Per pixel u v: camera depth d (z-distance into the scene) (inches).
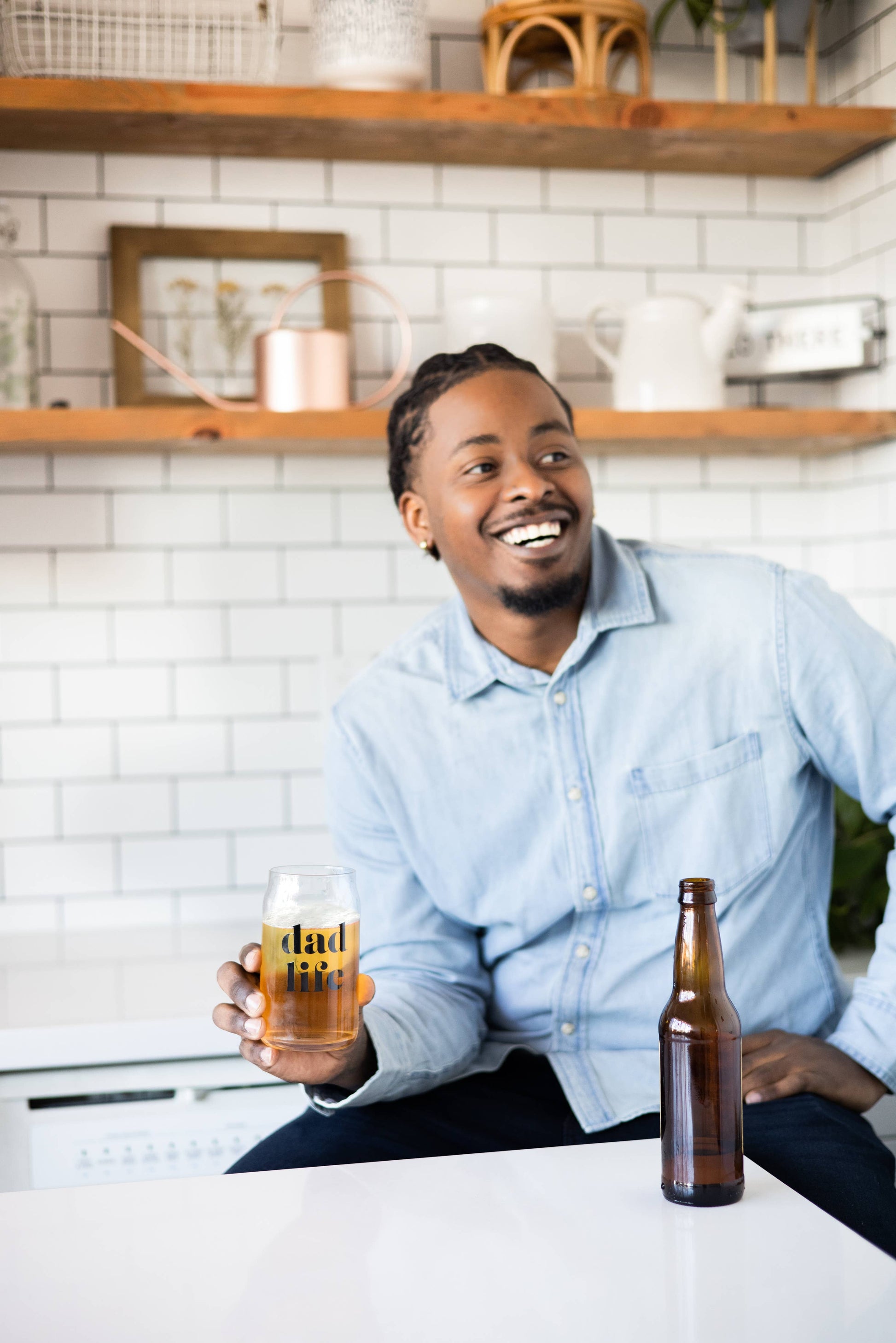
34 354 83.6
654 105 85.1
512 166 94.7
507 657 59.1
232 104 80.6
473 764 58.8
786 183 98.7
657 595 59.4
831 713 57.0
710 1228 35.0
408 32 82.5
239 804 93.3
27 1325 30.2
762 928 57.1
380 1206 37.0
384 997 54.8
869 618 94.5
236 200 91.4
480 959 61.7
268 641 93.4
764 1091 50.2
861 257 94.1
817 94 98.0
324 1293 31.5
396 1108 54.3
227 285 90.4
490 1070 58.2
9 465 90.0
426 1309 30.6
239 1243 34.6
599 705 57.8
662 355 86.5
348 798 61.1
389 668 61.7
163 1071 70.6
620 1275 32.2
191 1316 30.5
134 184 90.0
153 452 90.8
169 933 89.7
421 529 63.6
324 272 91.8
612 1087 54.7
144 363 89.0
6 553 90.2
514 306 85.2
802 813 58.9
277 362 83.3
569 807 57.5
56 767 91.1
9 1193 38.5
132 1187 38.9
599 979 57.6
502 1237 34.7
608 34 86.0
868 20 91.8
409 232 93.9
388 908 60.5
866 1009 53.5
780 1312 30.2
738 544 99.3
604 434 84.7
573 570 56.1
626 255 96.8
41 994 74.7
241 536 93.0
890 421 88.0
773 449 96.1
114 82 79.4
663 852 57.1
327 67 82.7
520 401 55.7
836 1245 33.8
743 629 57.6
